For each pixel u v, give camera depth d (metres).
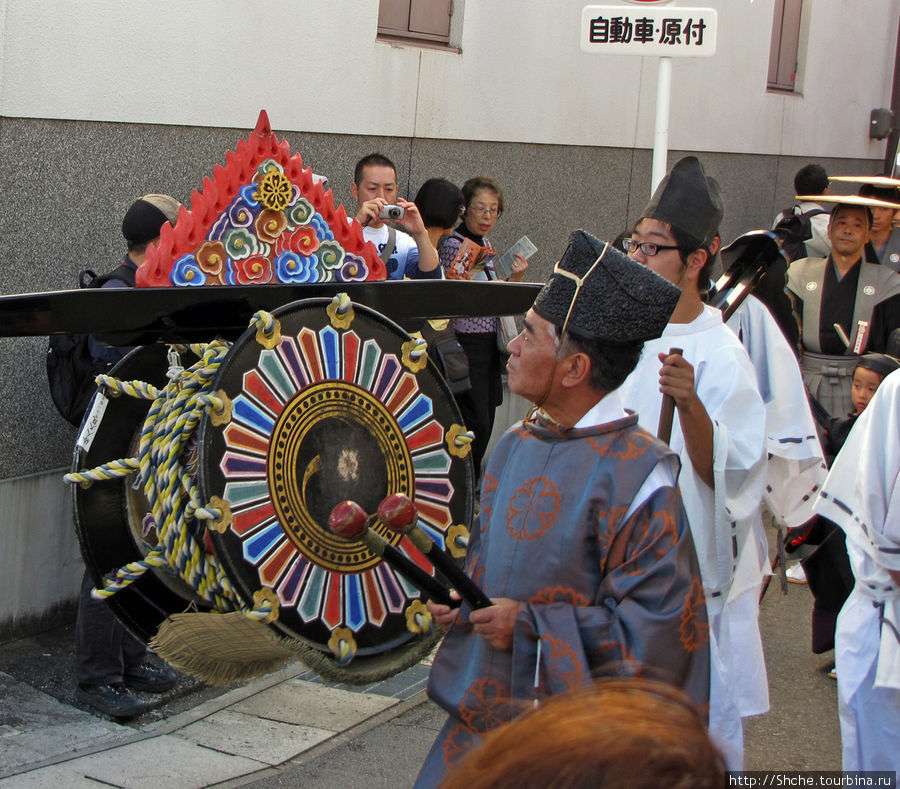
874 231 7.34
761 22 9.90
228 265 2.98
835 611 5.04
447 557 2.31
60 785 3.75
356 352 3.04
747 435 3.15
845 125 11.64
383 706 4.61
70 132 4.91
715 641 3.09
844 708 3.69
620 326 2.36
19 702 4.38
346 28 6.16
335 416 2.99
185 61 5.35
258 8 5.66
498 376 6.39
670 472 2.37
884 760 3.65
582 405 2.43
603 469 2.36
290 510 2.89
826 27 11.05
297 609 2.89
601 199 8.38
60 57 4.80
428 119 6.82
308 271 3.11
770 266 4.00
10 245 4.73
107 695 4.36
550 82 7.73
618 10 5.43
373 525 3.04
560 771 1.00
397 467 3.11
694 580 2.28
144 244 4.28
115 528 3.34
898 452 3.45
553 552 2.36
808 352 6.75
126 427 3.42
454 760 2.49
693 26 5.37
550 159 7.86
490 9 7.16
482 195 6.09
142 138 5.22
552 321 2.39
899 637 3.56
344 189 6.35
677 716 1.04
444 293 3.42
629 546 2.32
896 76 12.34
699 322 3.26
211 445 2.77
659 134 5.55
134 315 2.89
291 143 5.99
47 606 5.07
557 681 2.25
